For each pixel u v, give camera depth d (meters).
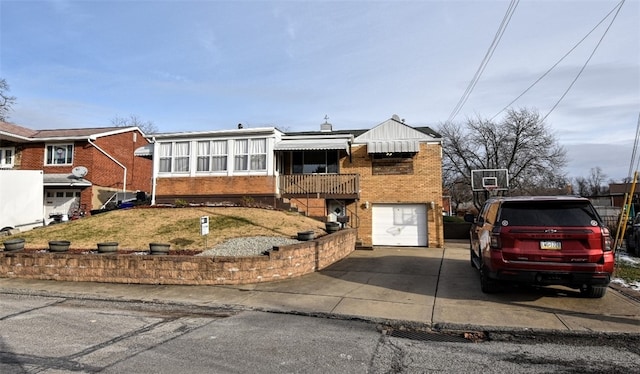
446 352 4.79
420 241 18.42
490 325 5.82
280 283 8.97
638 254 13.99
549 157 31.44
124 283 9.02
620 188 41.06
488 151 33.38
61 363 4.35
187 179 18.27
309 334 5.51
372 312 6.59
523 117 31.88
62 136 23.81
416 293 7.94
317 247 10.67
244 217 13.93
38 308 7.02
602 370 4.22
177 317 6.42
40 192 17.59
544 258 6.57
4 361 4.40
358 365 4.34
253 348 4.89
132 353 4.68
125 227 12.95
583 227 6.54
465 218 10.96
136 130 28.39
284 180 18.25
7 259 9.88
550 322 5.94
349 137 18.53
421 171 18.56
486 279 7.75
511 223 6.91
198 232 12.16
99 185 24.11
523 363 4.43
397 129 19.06
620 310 6.54
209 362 4.40
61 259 9.45
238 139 18.02
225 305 7.13
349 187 18.02
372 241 18.56
